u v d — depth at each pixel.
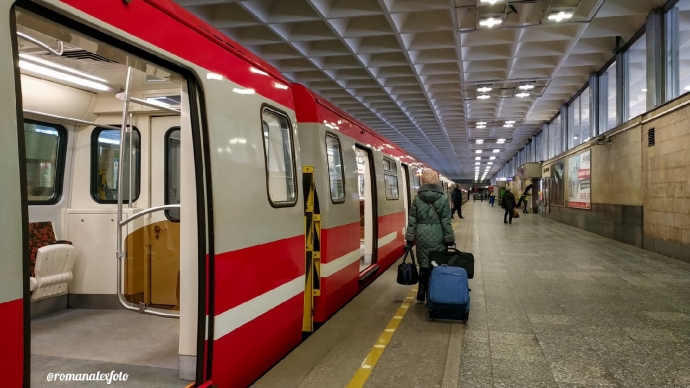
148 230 5.04
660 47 10.79
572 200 19.31
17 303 1.80
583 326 5.40
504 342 4.91
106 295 4.95
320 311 5.47
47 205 4.82
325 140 5.67
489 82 16.30
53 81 4.39
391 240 9.87
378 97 19.28
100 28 2.23
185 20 2.96
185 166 3.08
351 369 4.19
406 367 4.24
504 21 10.47
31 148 4.63
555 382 3.88
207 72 3.10
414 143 34.88
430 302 5.55
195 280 3.11
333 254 5.75
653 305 6.27
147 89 4.75
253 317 3.53
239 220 3.33
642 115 11.57
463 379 3.96
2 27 1.77
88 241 4.95
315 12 10.40
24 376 1.83
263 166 3.74
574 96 20.14
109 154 5.14
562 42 13.07
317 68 14.50
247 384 3.52
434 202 6.32
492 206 44.19
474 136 31.36
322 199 5.47
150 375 3.25
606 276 8.28
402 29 11.39
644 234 11.67
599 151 15.36
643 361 4.31
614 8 10.88
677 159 9.77
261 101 3.85
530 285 7.64
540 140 30.48
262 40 12.02
